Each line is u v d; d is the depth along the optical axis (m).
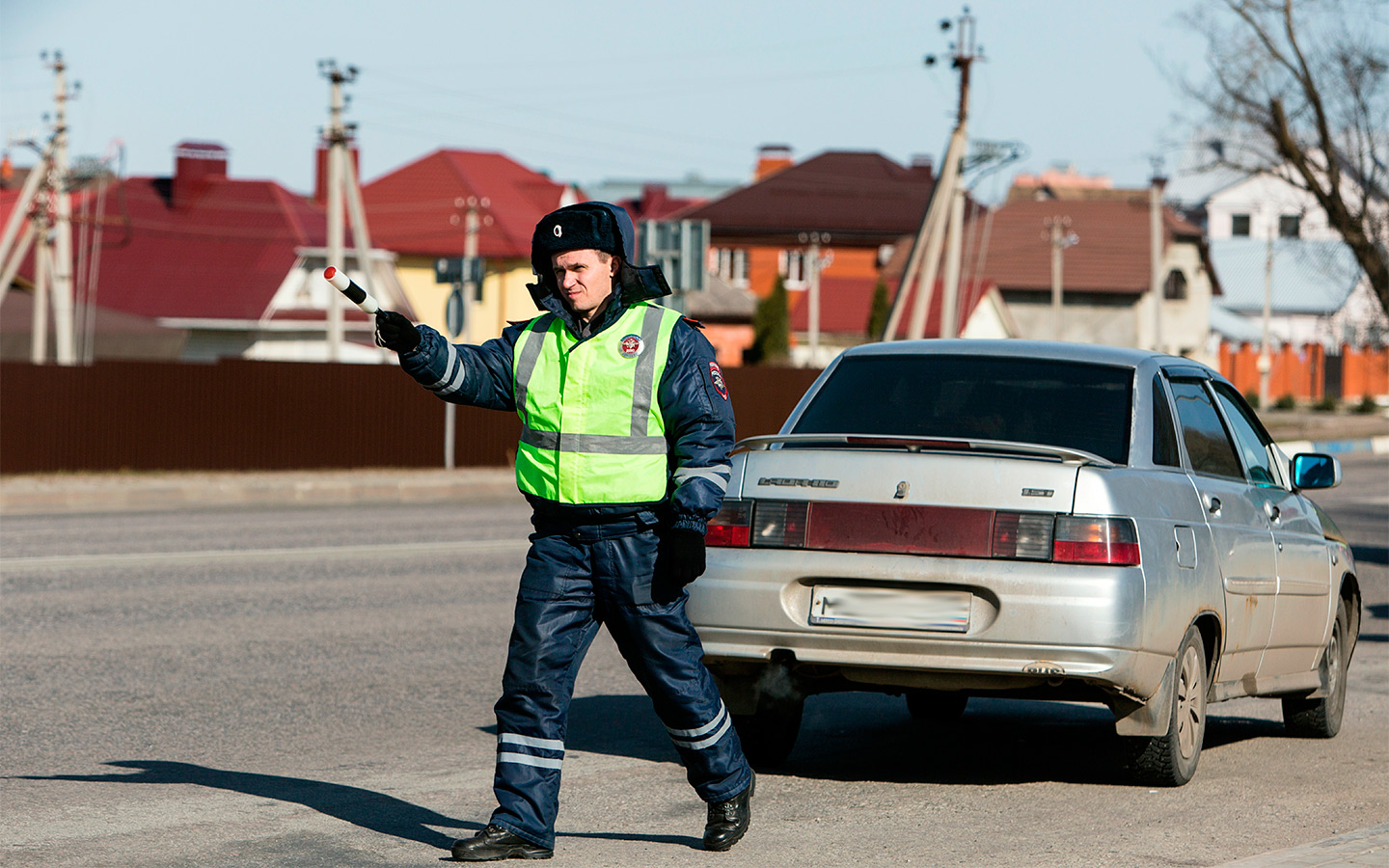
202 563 27.09
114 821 10.88
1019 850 10.41
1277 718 16.58
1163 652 11.90
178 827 10.71
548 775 9.83
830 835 10.77
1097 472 11.74
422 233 132.12
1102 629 11.34
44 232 73.69
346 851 10.09
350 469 53.50
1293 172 84.81
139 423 50.41
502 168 142.88
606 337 9.54
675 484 9.48
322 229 108.69
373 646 19.30
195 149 109.25
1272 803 12.10
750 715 12.86
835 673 11.94
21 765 12.90
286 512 39.72
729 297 140.62
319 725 14.80
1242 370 143.88
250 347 104.62
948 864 9.98
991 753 13.93
